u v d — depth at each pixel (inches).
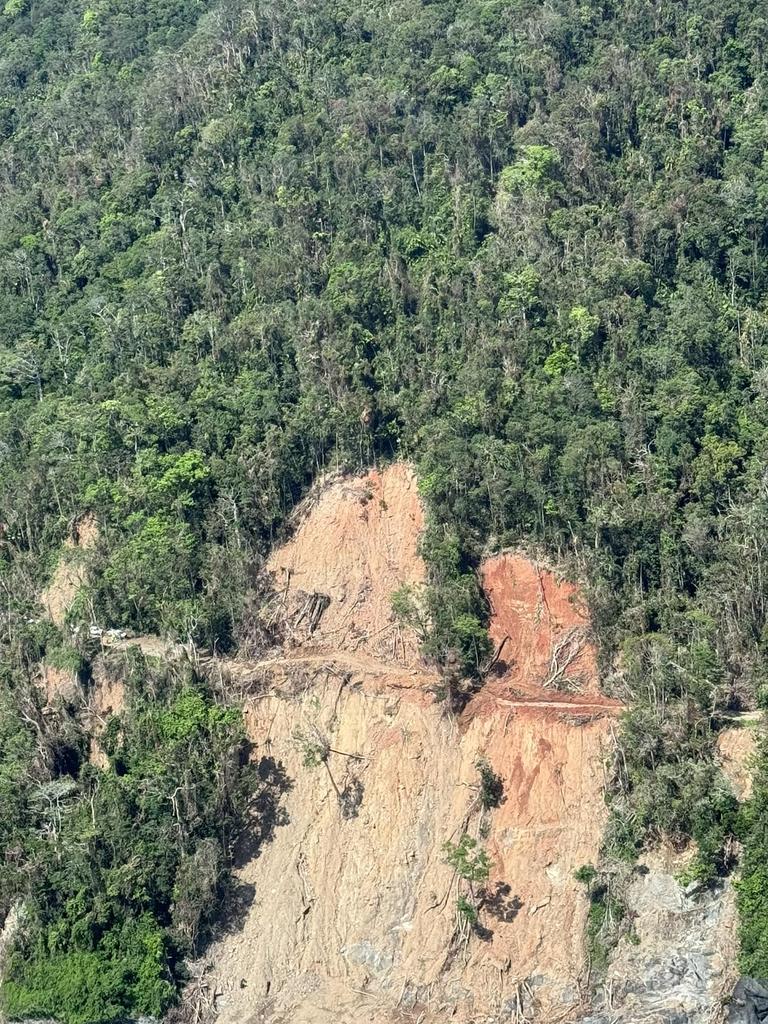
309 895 4033.0
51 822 4111.7
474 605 4347.9
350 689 4330.7
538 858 3976.4
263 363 4936.0
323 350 4857.3
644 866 3912.4
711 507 4439.0
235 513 4623.5
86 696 4448.8
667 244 5073.8
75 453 4921.3
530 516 4473.4
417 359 4864.7
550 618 4340.6
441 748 4190.5
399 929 3937.0
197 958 3969.0
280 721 4315.9
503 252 5064.0
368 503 4667.8
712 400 4608.8
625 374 4722.0
